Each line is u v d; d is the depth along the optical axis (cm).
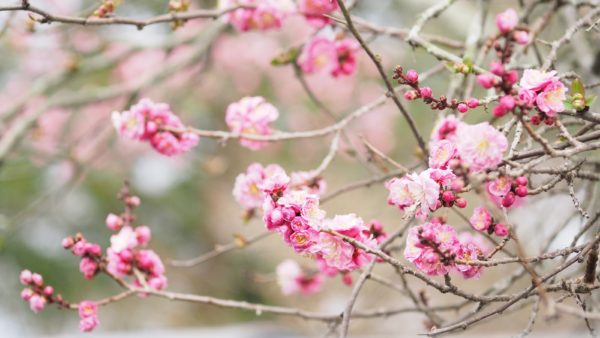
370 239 227
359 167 717
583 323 346
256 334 440
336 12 324
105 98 470
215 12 308
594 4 289
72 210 688
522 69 261
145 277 284
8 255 661
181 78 626
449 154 209
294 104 749
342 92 700
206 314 784
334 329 301
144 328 747
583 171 255
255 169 292
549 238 303
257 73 746
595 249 210
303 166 770
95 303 271
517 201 278
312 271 350
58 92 557
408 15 491
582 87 216
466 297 212
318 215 218
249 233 802
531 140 256
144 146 717
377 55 243
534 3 321
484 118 386
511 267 440
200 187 805
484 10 316
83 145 569
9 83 630
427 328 307
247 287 793
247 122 301
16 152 486
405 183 209
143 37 490
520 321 512
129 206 297
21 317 666
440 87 484
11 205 635
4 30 363
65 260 682
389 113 704
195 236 810
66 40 510
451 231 211
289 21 704
